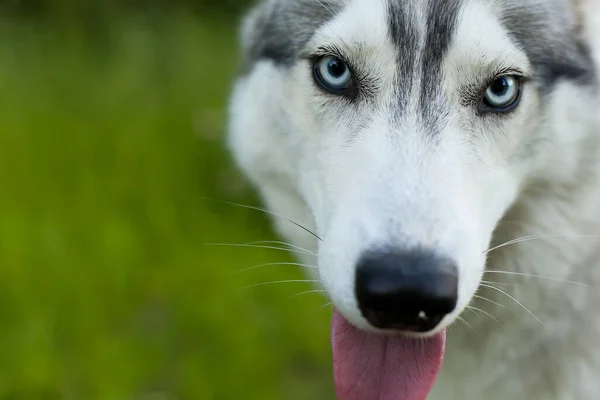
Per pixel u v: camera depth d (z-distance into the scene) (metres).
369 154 0.46
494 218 0.48
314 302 0.72
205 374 0.67
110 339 0.69
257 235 0.81
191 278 0.74
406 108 0.47
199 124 0.99
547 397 0.53
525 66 0.48
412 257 0.43
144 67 1.21
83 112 1.07
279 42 0.52
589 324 0.51
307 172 0.50
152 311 0.71
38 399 0.65
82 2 1.46
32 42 1.33
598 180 0.50
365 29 0.48
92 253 0.75
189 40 1.31
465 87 0.48
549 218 0.51
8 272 0.72
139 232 0.80
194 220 0.82
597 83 0.51
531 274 0.51
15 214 0.80
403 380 0.48
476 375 0.54
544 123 0.49
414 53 0.47
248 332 0.69
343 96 0.49
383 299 0.43
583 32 0.51
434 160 0.46
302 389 0.67
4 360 0.66
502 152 0.48
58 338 0.68
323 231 0.48
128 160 0.92
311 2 0.50
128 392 0.65
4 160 0.90
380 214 0.44
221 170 0.91
